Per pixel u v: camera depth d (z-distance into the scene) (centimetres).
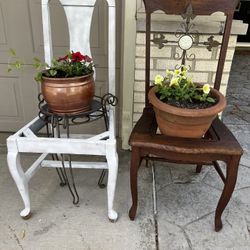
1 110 209
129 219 141
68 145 120
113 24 137
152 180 169
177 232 135
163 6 134
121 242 130
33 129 131
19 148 122
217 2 131
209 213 146
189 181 168
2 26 180
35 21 178
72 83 116
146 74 147
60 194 158
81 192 159
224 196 125
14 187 162
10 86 199
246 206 150
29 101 204
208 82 171
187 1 132
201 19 151
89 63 135
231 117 250
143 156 132
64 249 126
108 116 142
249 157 190
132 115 185
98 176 172
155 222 140
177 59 165
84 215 144
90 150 121
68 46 184
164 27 154
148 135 124
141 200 154
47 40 141
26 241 130
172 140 120
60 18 176
